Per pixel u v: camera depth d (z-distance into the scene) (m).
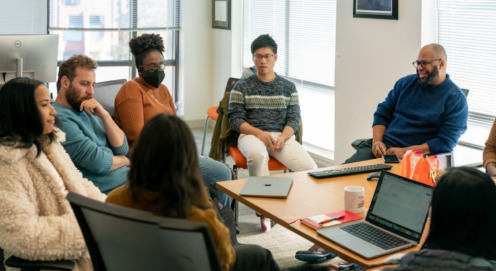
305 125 5.62
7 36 3.94
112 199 1.58
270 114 3.96
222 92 6.70
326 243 1.96
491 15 3.60
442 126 3.45
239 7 6.31
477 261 1.32
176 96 6.97
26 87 1.97
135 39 3.40
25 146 1.93
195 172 1.53
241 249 2.01
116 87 3.50
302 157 3.80
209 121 6.96
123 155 2.94
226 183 2.70
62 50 6.27
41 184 2.01
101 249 1.60
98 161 2.68
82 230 1.57
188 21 6.68
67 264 1.92
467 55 3.81
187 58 6.76
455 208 1.34
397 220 2.03
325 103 5.28
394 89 3.74
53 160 2.12
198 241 1.38
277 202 2.41
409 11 3.97
